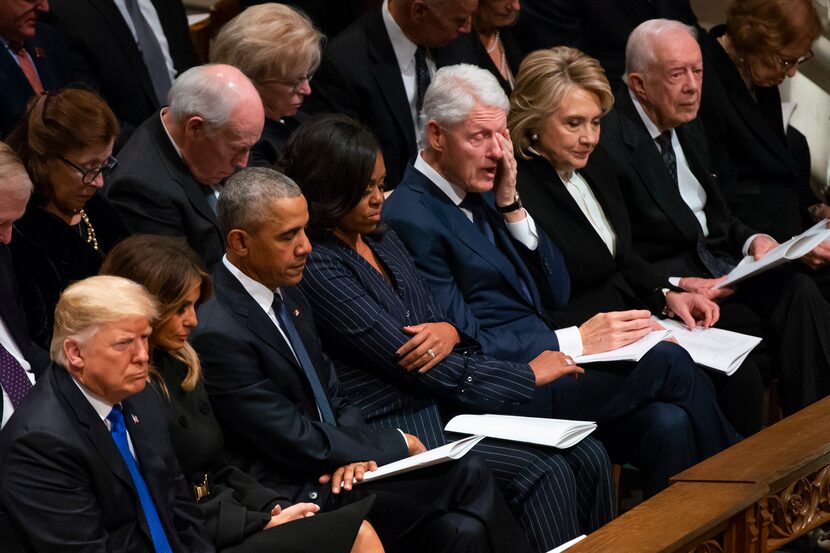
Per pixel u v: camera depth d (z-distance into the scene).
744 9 20.55
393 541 12.83
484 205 16.31
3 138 15.26
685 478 12.00
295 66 16.72
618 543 10.56
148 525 10.88
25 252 12.88
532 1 22.28
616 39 22.06
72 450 10.42
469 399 14.55
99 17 18.17
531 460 13.88
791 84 25.09
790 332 17.83
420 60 19.12
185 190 15.03
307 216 12.84
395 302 14.41
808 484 12.55
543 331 15.96
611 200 17.97
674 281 18.27
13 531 10.41
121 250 11.48
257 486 12.39
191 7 24.61
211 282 11.88
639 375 15.20
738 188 21.03
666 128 19.14
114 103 18.30
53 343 10.64
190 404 12.05
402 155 18.97
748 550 11.70
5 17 15.96
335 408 13.59
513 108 17.09
